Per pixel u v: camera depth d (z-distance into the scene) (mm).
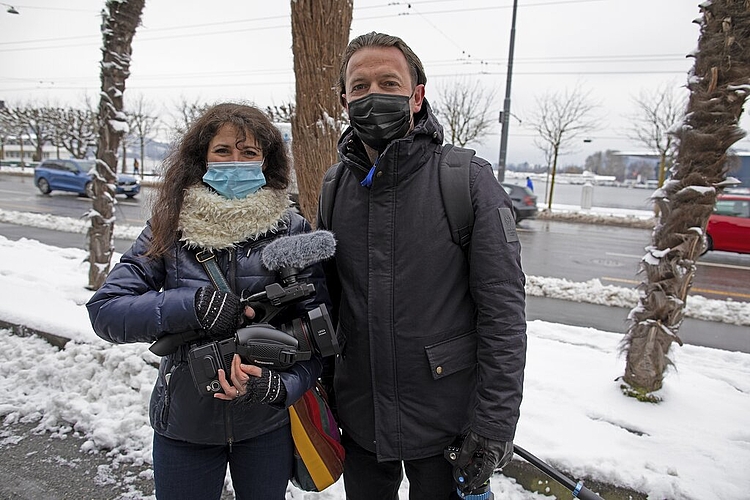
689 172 2822
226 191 1486
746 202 10445
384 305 1468
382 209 1466
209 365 1305
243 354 1346
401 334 1462
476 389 1476
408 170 1437
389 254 1464
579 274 8641
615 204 24672
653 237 3053
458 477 1439
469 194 1417
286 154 1635
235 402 1472
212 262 1476
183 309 1328
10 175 33562
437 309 1451
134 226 12516
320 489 1604
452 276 1459
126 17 5090
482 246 1377
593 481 2312
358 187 1554
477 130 23812
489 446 1356
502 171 17031
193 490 1529
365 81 1437
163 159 1562
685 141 2797
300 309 1542
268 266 1437
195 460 1521
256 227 1499
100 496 2398
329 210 1631
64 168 19375
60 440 2836
